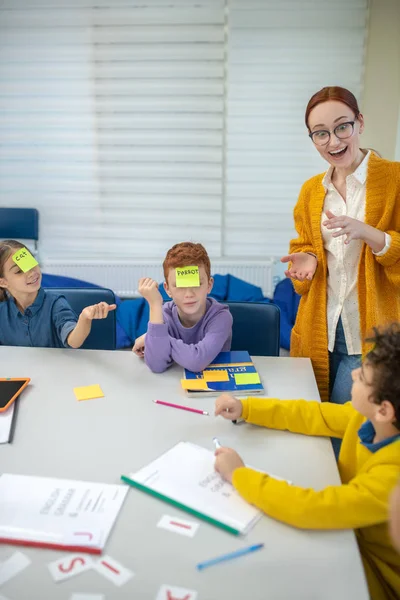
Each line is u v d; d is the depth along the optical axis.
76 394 1.49
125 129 3.65
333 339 1.79
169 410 1.41
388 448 1.04
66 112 3.64
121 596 0.83
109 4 3.43
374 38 3.38
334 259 1.75
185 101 3.57
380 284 1.74
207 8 3.39
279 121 3.57
